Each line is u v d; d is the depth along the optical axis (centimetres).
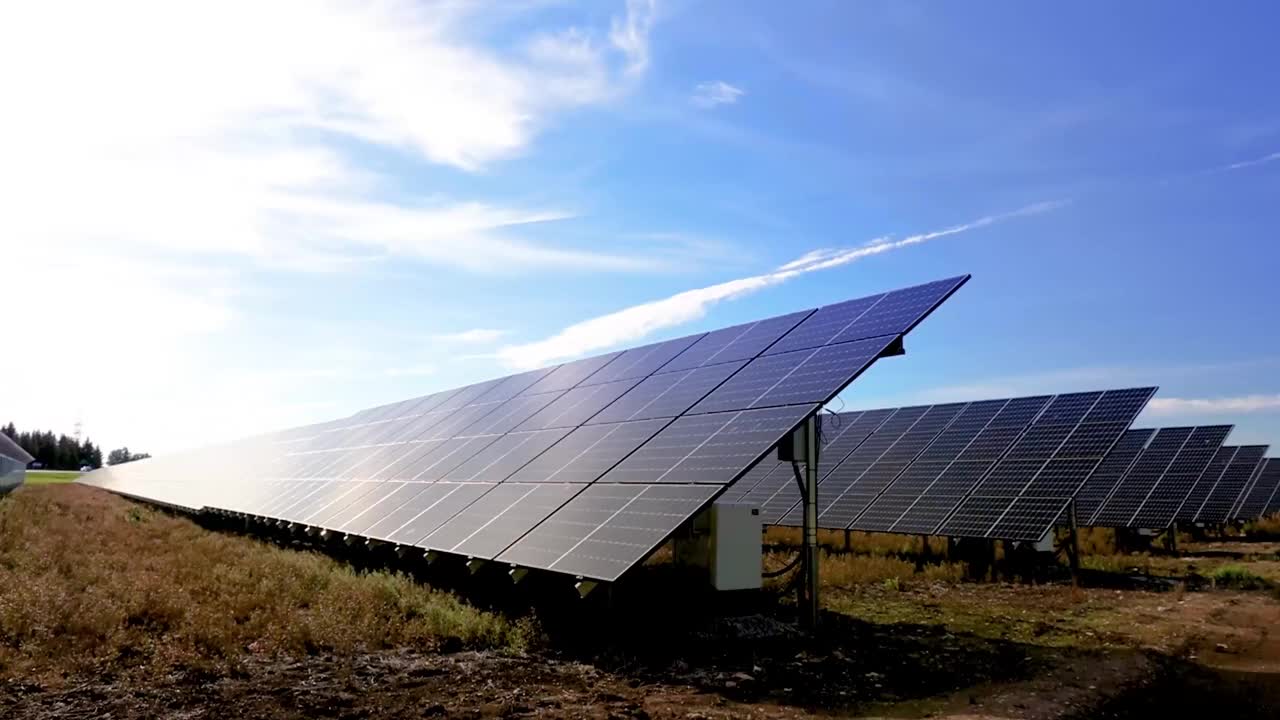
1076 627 1273
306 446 3809
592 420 1684
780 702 829
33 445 14000
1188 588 1730
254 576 1514
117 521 2958
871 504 2309
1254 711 835
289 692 838
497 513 1427
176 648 996
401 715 764
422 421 2825
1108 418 2173
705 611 1236
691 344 1808
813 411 1108
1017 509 1967
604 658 995
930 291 1280
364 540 1892
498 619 1146
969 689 895
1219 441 3034
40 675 880
